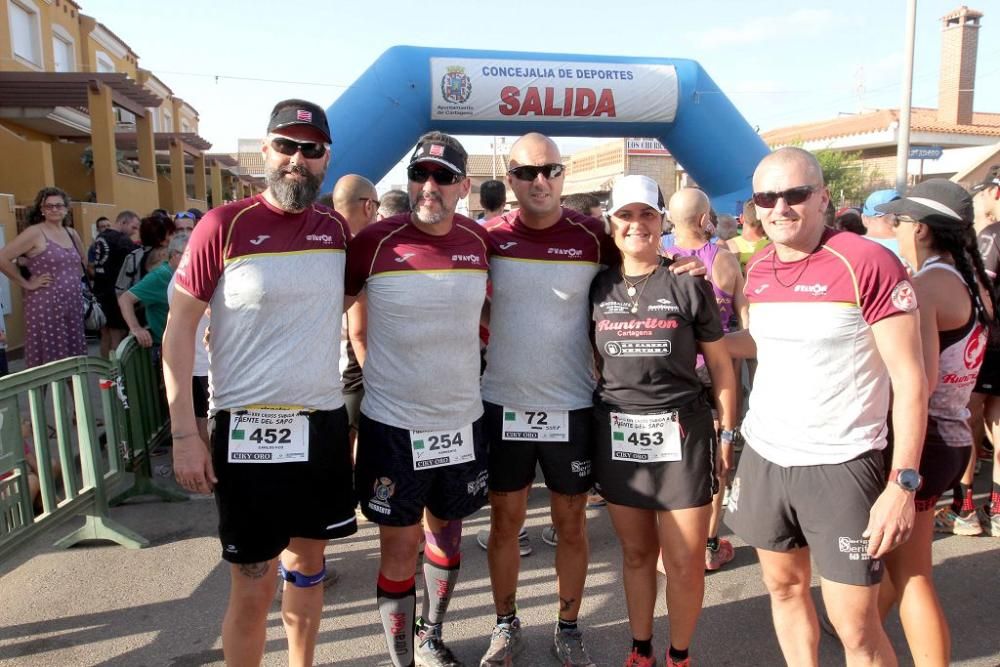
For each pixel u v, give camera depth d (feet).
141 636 9.46
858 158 93.35
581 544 8.74
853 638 6.65
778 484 6.93
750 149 29.60
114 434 12.96
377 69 25.85
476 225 8.52
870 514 6.40
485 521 13.39
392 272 7.80
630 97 27.81
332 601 10.46
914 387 6.20
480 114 26.71
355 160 25.18
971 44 93.56
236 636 7.41
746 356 8.61
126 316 14.64
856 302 6.36
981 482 14.62
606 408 8.21
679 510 7.88
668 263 8.17
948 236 7.69
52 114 47.65
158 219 18.66
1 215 28.19
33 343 16.93
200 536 12.60
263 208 7.23
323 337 7.39
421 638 8.84
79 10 61.57
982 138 89.97
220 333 7.22
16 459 9.84
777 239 6.56
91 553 11.93
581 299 8.50
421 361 7.89
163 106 83.61
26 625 9.73
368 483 8.12
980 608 9.95
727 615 9.95
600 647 9.22
